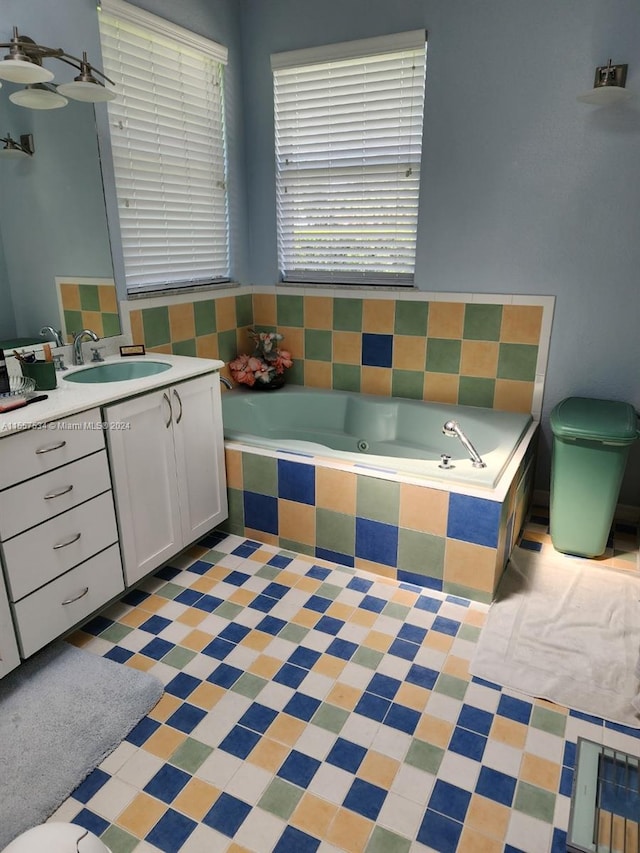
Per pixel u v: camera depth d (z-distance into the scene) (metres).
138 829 1.43
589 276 2.75
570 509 2.55
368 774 1.57
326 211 3.26
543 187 2.73
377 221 3.14
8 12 2.05
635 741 1.68
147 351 2.85
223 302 3.32
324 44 2.97
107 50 2.43
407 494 2.31
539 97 2.64
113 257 2.62
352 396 3.32
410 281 3.18
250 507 2.72
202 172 3.07
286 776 1.57
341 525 2.50
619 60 2.48
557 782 1.55
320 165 3.19
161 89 2.72
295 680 1.90
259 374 3.38
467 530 2.23
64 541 1.91
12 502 1.72
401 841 1.40
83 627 2.15
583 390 2.89
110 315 2.64
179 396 2.33
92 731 1.69
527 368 2.97
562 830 1.43
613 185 2.61
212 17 2.93
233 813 1.47
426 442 3.14
